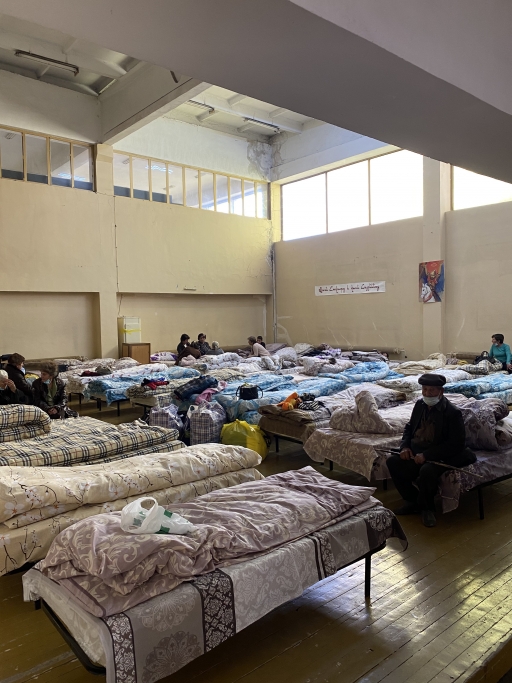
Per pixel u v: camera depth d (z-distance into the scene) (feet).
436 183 35.45
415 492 12.39
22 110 32.58
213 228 43.29
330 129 42.06
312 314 45.34
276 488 9.37
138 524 7.26
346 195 42.63
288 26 5.34
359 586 9.07
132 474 10.09
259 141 46.42
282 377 25.29
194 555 6.91
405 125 8.24
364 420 14.51
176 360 35.17
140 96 31.96
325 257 43.91
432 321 36.27
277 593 7.28
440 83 6.72
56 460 11.64
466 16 7.03
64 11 5.06
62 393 18.89
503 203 32.83
